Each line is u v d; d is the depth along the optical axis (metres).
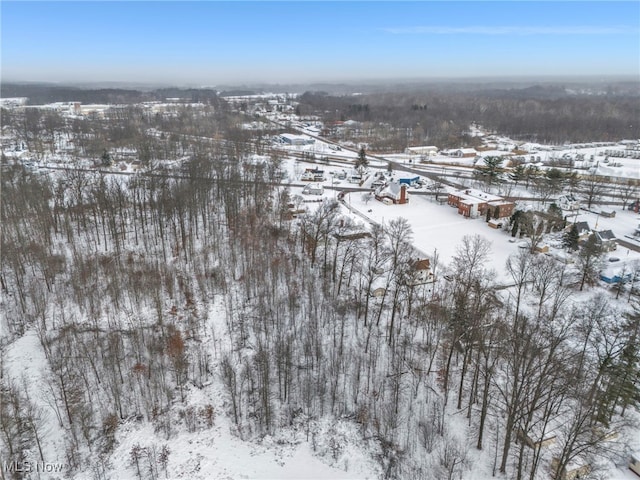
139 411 67.19
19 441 60.59
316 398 69.38
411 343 80.75
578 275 106.44
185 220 125.62
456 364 74.19
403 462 59.06
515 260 116.38
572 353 68.31
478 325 71.19
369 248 109.12
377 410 67.12
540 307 84.25
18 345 79.00
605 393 59.97
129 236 122.00
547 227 137.88
